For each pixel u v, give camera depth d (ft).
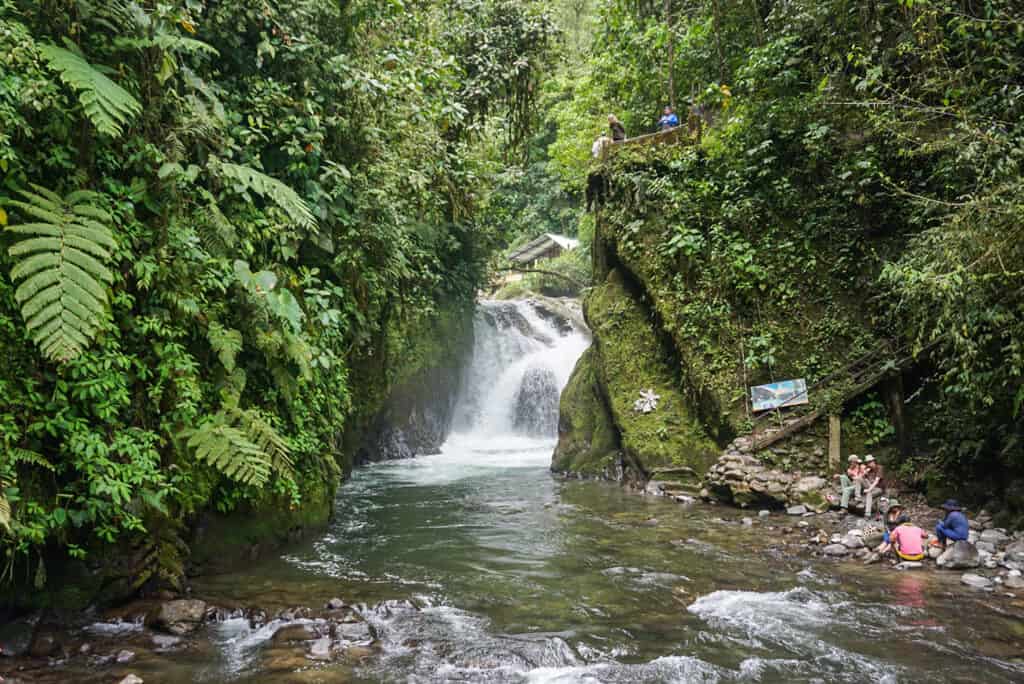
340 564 23.15
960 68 27.91
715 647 15.97
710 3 48.19
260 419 20.92
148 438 17.39
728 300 38.32
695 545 25.84
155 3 19.83
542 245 122.83
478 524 29.94
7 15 16.05
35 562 15.99
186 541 20.61
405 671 14.53
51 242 14.46
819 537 26.11
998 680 14.06
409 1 36.35
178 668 14.48
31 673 13.96
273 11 24.89
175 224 19.31
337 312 24.38
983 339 22.95
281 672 14.37
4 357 14.67
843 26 36.17
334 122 26.48
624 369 42.96
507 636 16.60
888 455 31.83
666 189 41.98
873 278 35.32
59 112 16.28
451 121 35.29
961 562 22.33
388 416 54.13
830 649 15.80
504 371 72.08
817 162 38.55
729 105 42.86
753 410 35.12
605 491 38.40
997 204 20.94
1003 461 26.14
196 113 20.03
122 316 17.65
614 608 18.76
